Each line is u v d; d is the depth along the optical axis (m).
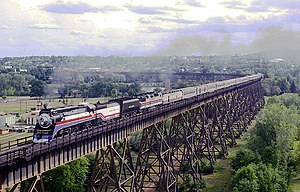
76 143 44.69
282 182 76.31
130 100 73.88
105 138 50.44
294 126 102.44
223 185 82.56
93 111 61.62
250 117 151.62
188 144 77.44
